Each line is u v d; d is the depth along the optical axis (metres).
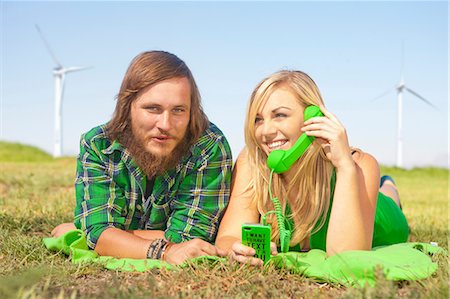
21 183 5.20
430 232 3.51
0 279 2.44
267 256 2.64
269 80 2.81
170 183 2.92
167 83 2.75
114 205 2.89
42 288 2.46
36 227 3.33
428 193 6.81
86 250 2.84
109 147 2.88
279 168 2.78
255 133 2.86
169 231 2.92
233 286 2.48
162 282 2.52
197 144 2.91
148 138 2.79
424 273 2.56
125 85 2.80
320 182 2.88
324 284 2.57
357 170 2.84
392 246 2.85
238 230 2.89
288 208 2.92
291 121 2.79
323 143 2.80
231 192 2.96
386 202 3.25
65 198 4.08
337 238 2.74
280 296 2.44
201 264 2.63
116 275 2.59
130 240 2.79
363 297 2.36
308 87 2.82
